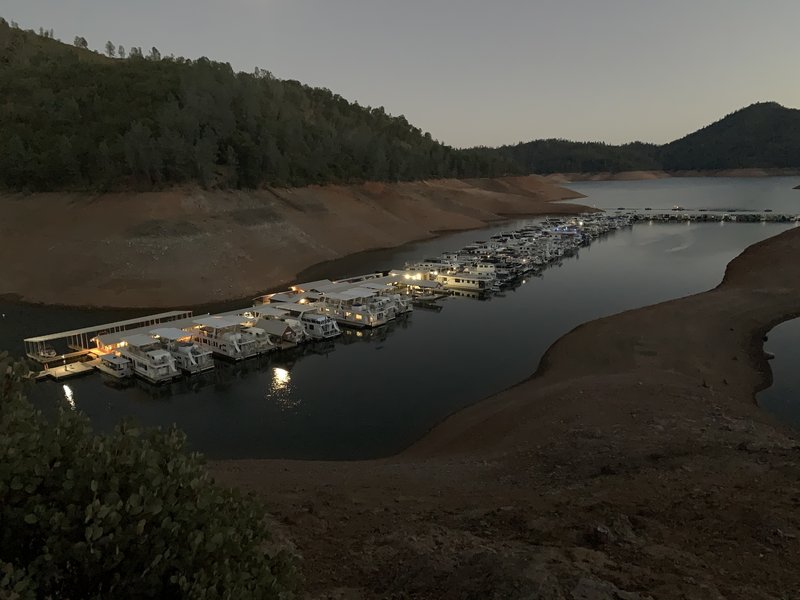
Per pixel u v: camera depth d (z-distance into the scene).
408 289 71.81
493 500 17.44
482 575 10.05
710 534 11.94
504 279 76.56
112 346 47.16
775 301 54.56
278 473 23.69
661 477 17.22
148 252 74.69
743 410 28.75
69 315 62.81
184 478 6.70
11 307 66.19
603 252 101.38
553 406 29.34
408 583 10.85
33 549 5.80
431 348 48.88
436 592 10.19
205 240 81.31
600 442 22.75
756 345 43.66
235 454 30.33
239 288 74.88
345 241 111.94
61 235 79.50
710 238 112.56
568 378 37.62
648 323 48.78
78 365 44.81
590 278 78.56
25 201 90.25
